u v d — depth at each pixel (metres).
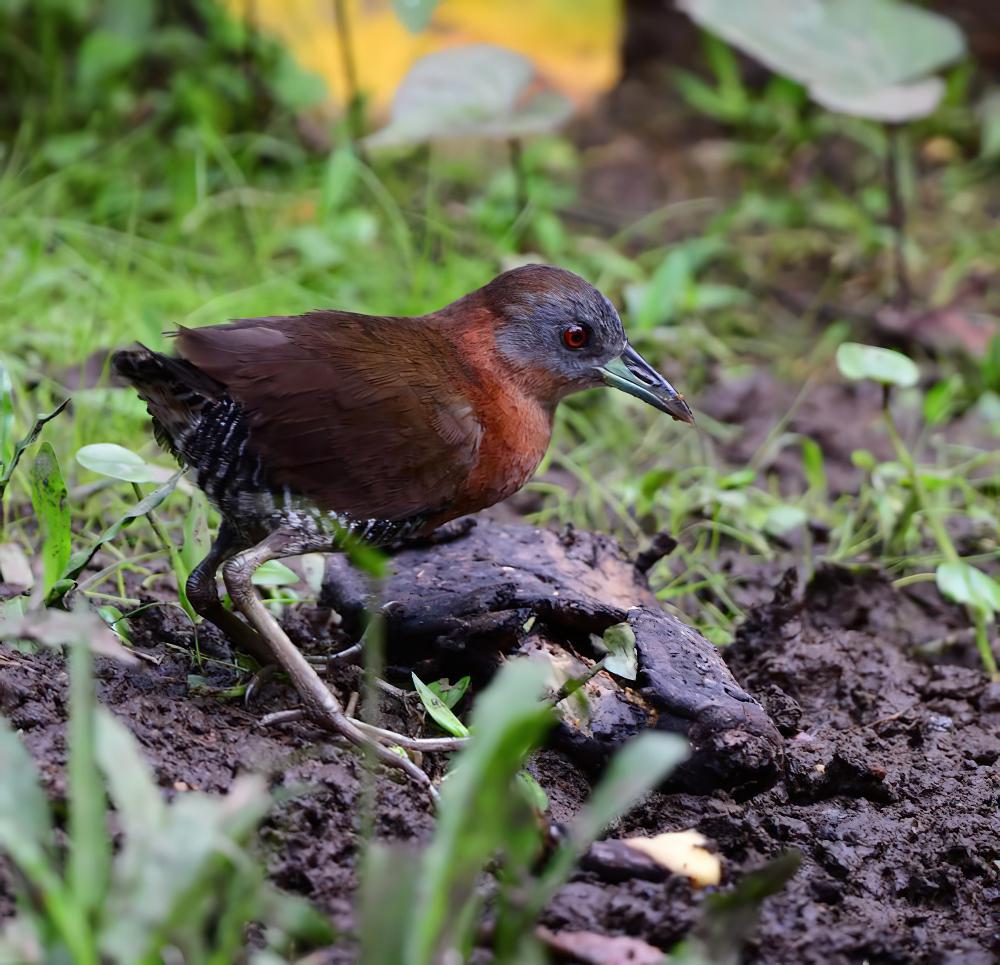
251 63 15.47
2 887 5.48
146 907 4.62
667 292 12.64
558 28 19.48
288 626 8.41
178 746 6.57
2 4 15.30
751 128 17.23
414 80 12.99
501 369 8.20
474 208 14.30
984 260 15.18
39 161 14.02
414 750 7.09
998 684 8.70
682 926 5.81
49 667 6.98
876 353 9.85
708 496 10.30
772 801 7.21
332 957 5.33
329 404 7.26
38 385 11.04
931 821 7.22
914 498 10.19
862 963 5.91
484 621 7.48
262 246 13.26
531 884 5.96
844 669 8.73
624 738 7.14
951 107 16.98
